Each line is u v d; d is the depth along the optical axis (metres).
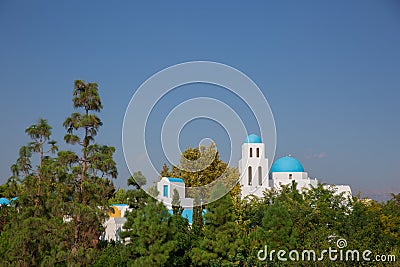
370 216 28.25
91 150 24.91
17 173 25.36
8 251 22.09
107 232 29.75
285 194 34.72
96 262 23.28
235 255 24.95
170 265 22.94
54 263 21.97
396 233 28.72
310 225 27.69
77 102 24.94
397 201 38.09
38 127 25.80
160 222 22.86
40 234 22.03
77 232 22.81
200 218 28.45
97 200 24.03
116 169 24.84
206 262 24.45
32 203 23.92
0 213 27.34
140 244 22.69
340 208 30.53
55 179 23.81
